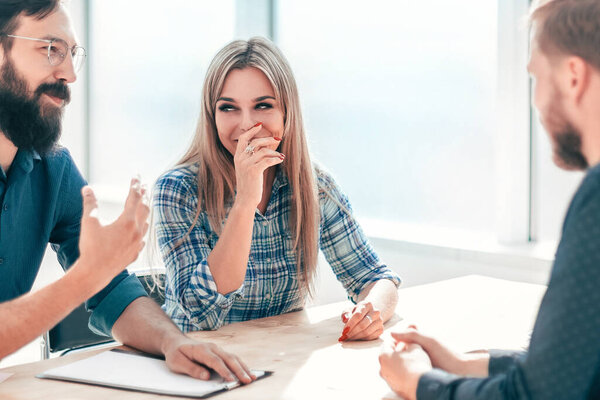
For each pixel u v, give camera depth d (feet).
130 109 15.33
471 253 9.43
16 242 4.60
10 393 3.35
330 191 6.06
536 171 9.37
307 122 13.08
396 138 11.38
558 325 2.46
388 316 5.07
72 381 3.55
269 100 5.36
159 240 5.30
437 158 10.72
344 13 12.21
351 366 3.87
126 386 3.42
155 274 6.21
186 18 14.37
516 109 9.29
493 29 9.81
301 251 5.71
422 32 10.83
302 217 5.69
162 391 3.34
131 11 15.29
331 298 12.05
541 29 2.83
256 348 4.25
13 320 3.35
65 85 4.38
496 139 9.81
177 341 3.88
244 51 5.41
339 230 6.02
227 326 4.88
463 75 10.25
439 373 3.02
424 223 11.02
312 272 5.80
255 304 5.56
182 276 5.05
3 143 4.45
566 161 2.89
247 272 5.47
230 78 5.33
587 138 2.73
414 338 3.53
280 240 5.66
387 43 11.43
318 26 12.78
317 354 4.13
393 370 3.26
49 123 4.40
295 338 4.52
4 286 4.56
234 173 5.54
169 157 14.51
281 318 5.16
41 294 3.39
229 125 5.37
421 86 10.89
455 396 2.83
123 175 15.46
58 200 4.94
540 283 8.61
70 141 15.85
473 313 5.27
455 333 4.66
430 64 10.73
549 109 2.82
